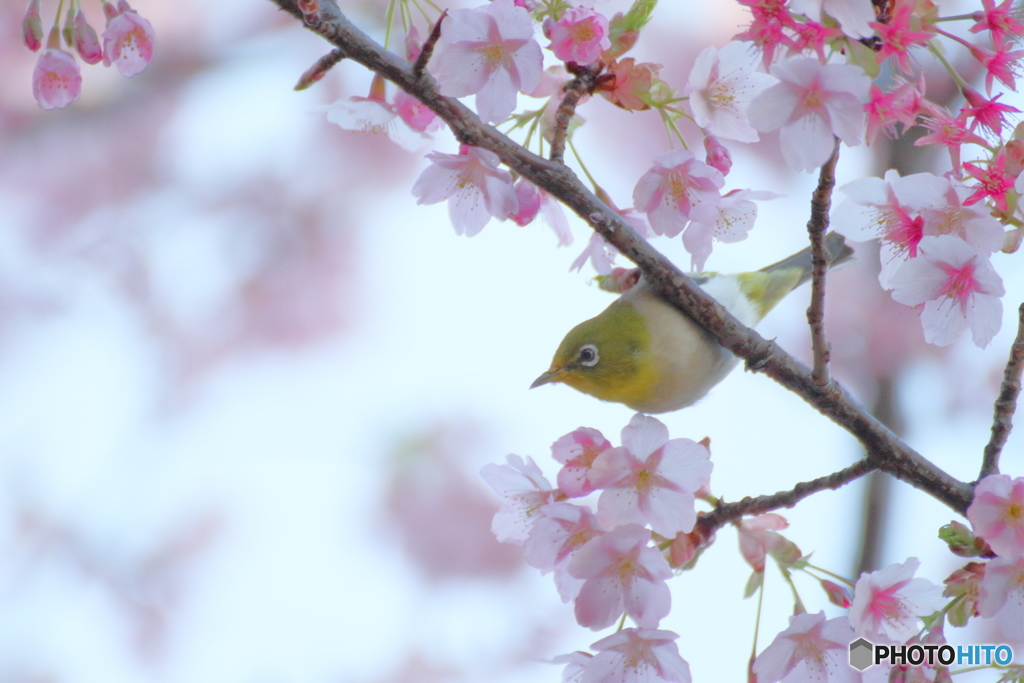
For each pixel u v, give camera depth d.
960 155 3.92
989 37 3.93
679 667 3.92
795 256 4.09
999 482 3.92
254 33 5.25
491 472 3.95
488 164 3.95
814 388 3.96
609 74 3.95
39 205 5.20
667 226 3.96
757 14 3.89
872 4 3.90
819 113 3.89
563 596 3.94
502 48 3.93
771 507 3.95
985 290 3.93
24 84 5.10
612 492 3.93
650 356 4.04
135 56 3.94
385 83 3.98
